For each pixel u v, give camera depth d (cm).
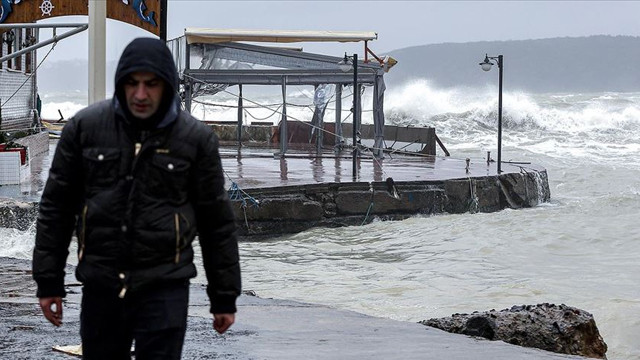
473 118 8519
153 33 2498
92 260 484
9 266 1562
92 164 484
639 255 2547
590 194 4362
